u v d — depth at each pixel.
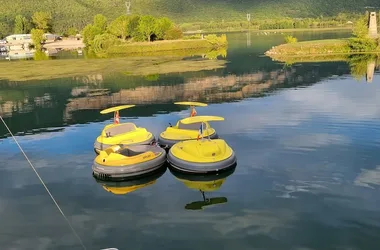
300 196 13.05
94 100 33.47
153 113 27.55
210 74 46.09
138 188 14.70
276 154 17.23
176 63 58.53
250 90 34.91
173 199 13.53
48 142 21.28
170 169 16.48
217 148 15.98
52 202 13.67
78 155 18.83
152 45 87.31
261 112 25.81
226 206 12.62
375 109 24.80
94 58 71.88
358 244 10.06
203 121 18.44
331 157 16.50
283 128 21.45
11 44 128.75
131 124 20.09
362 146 17.69
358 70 43.38
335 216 11.57
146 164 15.67
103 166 15.53
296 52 64.12
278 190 13.60
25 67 60.00
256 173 15.20
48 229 11.77
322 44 66.69
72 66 59.56
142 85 40.41
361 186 13.59
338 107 25.98
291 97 30.58
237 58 61.94
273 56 62.69
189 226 11.43
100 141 18.73
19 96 36.62
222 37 93.56
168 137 18.73
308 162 16.06
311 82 37.38
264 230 10.95
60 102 33.12
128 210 12.80
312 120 22.86
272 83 38.06
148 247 10.41
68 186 15.09
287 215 11.77
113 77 46.91
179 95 34.19
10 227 11.98
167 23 100.12
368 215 11.54
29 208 13.27
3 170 17.12
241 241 10.42
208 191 13.98
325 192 13.25
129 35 101.06
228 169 15.55
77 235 11.30
